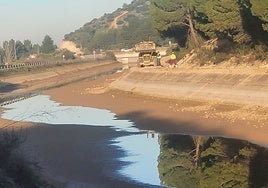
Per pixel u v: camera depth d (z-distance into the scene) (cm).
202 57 7269
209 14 5903
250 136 3300
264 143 3086
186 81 5731
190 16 7944
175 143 3344
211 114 4225
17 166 1398
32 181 1431
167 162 2752
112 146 3272
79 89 7800
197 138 3453
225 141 3250
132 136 3672
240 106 4288
